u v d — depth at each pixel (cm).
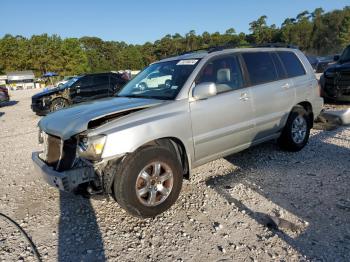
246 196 404
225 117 429
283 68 531
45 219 377
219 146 432
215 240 317
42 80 6819
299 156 541
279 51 538
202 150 412
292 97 530
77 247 319
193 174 488
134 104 380
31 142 796
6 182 507
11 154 684
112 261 295
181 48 11200
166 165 362
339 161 506
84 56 8631
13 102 2284
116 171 337
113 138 326
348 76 915
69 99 1312
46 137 372
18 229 357
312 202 377
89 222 365
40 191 460
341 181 430
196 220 355
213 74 431
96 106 392
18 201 431
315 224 332
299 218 345
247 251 297
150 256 299
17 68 8075
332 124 721
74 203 413
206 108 406
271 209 368
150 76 471
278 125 516
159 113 368
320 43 8838
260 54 504
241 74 464
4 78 7262
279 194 404
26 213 395
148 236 331
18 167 584
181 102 388
